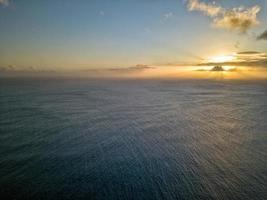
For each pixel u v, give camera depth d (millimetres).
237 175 30875
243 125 58469
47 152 38812
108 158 36594
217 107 86875
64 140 45469
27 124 57688
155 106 88688
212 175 30891
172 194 26484
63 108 82000
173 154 38562
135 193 26656
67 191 26875
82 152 39094
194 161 35531
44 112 73875
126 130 53469
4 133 49781
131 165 33969
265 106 89312
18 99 108250
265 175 30766
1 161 34969
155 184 28609
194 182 29016
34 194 26203
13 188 27344
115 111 77000
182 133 51312
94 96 124188
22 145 42188
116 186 28047
